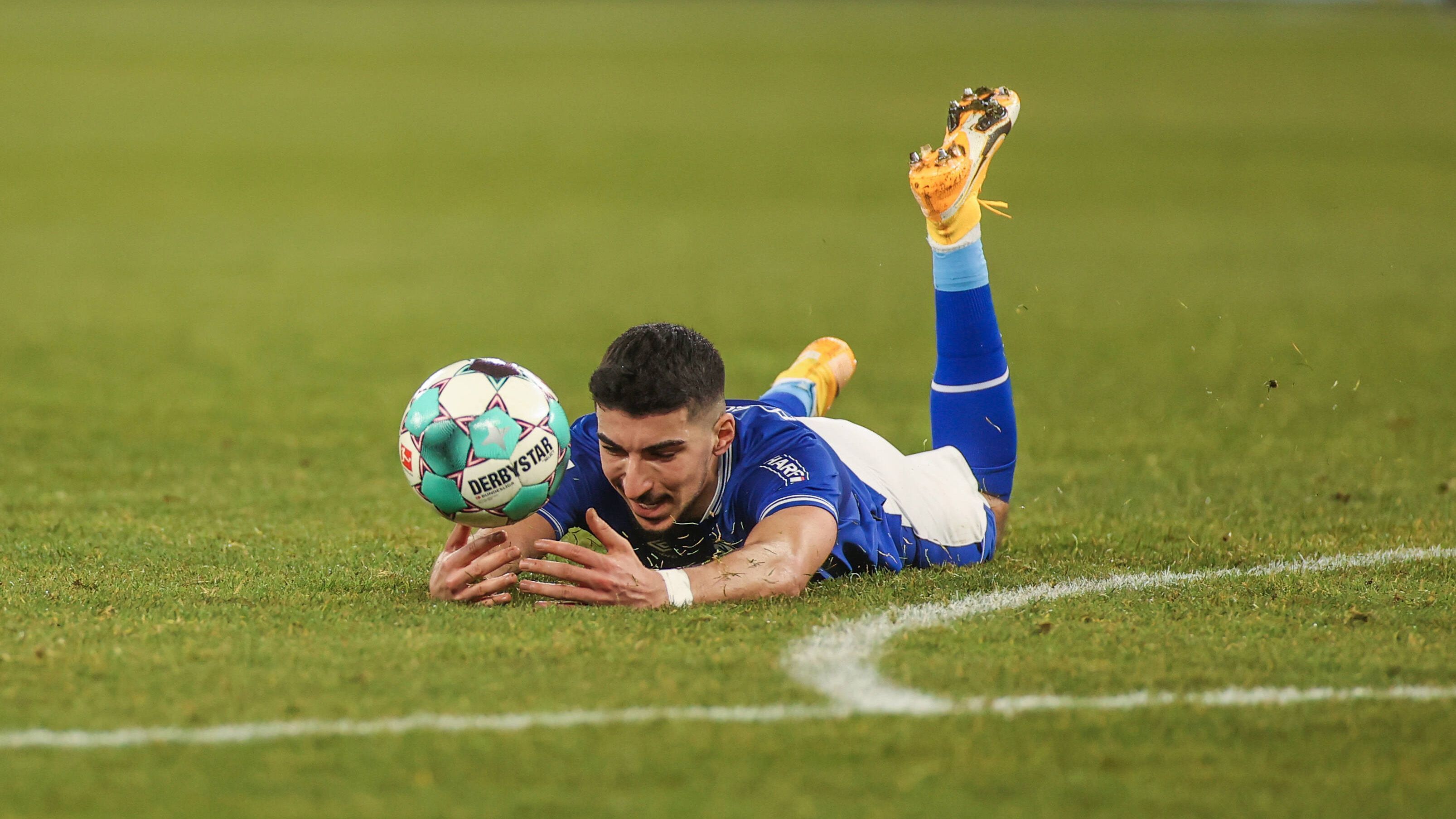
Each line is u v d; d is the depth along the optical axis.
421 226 80.38
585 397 36.94
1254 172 99.44
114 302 54.09
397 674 12.86
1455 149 108.56
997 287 58.78
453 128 120.44
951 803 10.35
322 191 93.19
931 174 18.72
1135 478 26.03
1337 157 105.25
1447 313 50.22
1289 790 10.65
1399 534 20.30
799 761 11.02
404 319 51.12
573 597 15.11
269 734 11.44
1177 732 11.65
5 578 17.03
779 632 14.30
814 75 155.38
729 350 44.72
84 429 31.45
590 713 11.94
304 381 39.06
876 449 18.16
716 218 84.31
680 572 15.31
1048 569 17.81
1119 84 146.50
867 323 50.41
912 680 12.87
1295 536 20.20
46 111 122.50
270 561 18.33
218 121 120.75
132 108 125.50
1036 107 131.88
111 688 12.43
